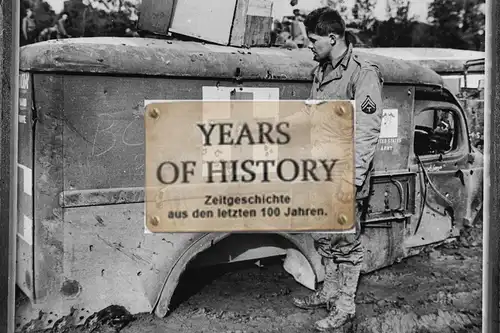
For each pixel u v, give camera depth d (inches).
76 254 85.9
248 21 96.5
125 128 86.7
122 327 88.5
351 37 95.4
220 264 108.7
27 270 85.7
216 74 90.0
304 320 95.7
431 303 100.4
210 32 95.5
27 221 85.0
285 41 100.0
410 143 109.6
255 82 92.3
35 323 85.7
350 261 95.0
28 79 82.2
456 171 112.4
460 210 111.8
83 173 85.0
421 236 112.3
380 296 102.3
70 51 82.4
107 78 84.9
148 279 89.9
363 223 104.8
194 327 90.9
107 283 88.0
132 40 90.7
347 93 92.5
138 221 88.7
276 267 110.3
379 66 97.5
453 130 114.7
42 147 82.7
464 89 105.7
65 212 84.7
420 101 110.6
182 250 90.5
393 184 107.9
